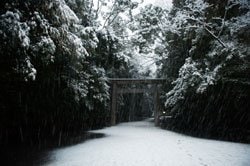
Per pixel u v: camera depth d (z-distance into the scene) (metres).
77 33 11.91
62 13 8.30
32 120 12.48
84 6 14.95
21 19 7.62
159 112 21.58
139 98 31.67
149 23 19.92
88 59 16.17
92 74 16.91
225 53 12.78
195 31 14.66
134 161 7.86
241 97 12.76
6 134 10.94
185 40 15.98
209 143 11.52
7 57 7.41
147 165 7.39
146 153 9.06
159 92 21.62
